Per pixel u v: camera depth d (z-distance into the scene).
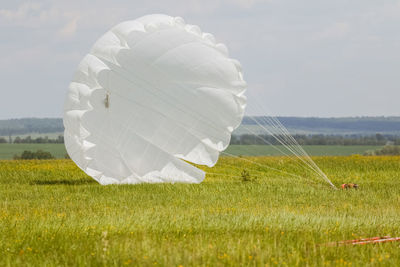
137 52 42.56
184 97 43.84
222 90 42.69
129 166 44.19
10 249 18.88
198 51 42.25
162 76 43.22
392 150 175.88
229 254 17.53
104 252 17.52
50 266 16.80
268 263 16.61
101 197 35.81
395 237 21.81
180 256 17.22
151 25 41.66
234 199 34.69
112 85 43.38
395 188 40.19
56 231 21.41
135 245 18.61
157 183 41.94
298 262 16.94
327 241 20.61
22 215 26.84
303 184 42.19
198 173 44.16
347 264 17.09
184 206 31.84
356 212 29.23
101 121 43.19
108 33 43.06
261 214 26.73
